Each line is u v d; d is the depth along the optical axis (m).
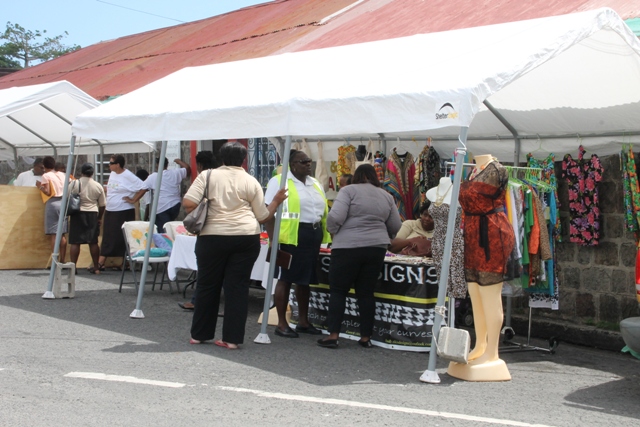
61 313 9.02
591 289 8.40
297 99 7.12
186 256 9.77
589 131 7.98
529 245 7.27
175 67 15.68
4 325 8.23
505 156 8.88
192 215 7.09
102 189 12.51
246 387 5.98
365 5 14.88
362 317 7.53
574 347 8.12
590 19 6.40
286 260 7.69
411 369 6.77
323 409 5.42
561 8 9.39
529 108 8.05
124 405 5.36
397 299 7.52
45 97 10.82
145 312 9.19
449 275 6.96
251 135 7.54
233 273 7.29
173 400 5.54
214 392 5.79
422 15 11.96
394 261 7.54
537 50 6.21
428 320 7.41
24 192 12.96
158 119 8.47
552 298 7.70
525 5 10.23
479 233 6.52
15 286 11.04
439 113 6.04
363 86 6.88
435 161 9.29
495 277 6.50
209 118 7.93
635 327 6.38
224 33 17.47
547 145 8.43
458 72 6.31
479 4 11.24
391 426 5.07
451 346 6.17
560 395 6.10
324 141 10.77
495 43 6.85
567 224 8.54
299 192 7.74
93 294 10.49
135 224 10.71
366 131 6.54
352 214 7.37
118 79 16.94
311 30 14.18
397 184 9.36
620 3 8.66
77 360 6.71
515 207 7.09
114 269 13.21
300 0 18.06
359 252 7.30
